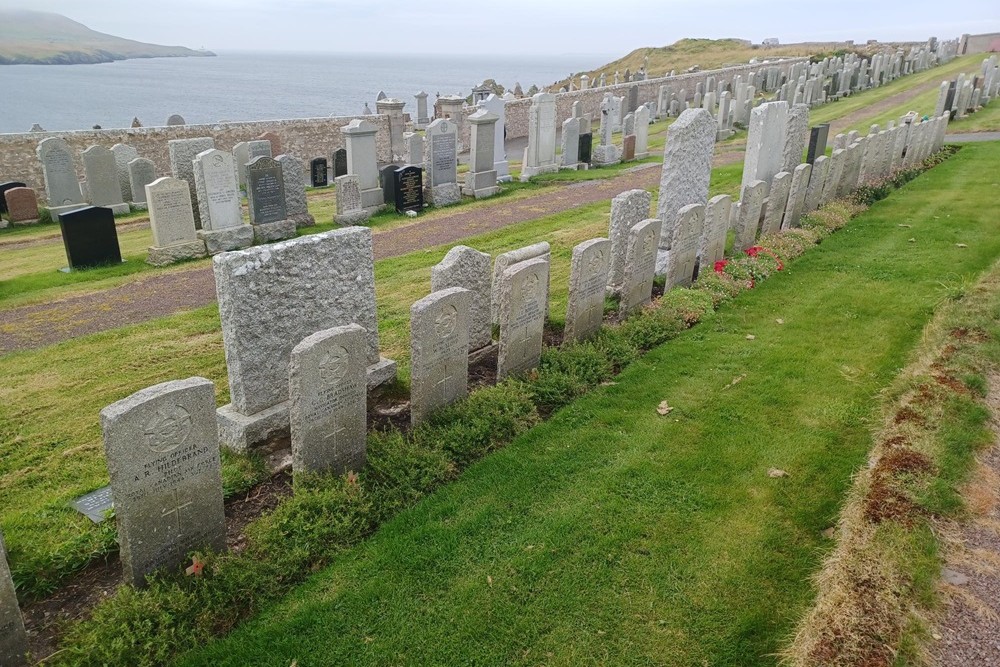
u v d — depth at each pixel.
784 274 11.33
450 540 5.35
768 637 4.47
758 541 5.30
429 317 6.55
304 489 5.68
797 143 14.88
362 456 6.34
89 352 9.55
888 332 8.96
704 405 7.32
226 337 6.61
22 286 12.82
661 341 9.05
